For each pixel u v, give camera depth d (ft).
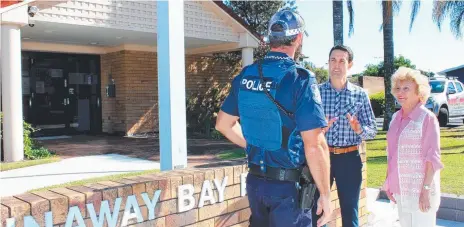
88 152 32.96
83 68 47.67
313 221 9.69
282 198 8.18
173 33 12.48
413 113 11.53
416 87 11.46
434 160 11.03
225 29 41.63
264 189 8.32
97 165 26.94
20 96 28.27
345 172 12.92
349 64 13.17
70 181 21.49
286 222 8.16
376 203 19.75
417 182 11.35
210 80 53.01
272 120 8.15
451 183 21.30
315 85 8.02
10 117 27.86
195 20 39.17
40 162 27.63
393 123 12.11
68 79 46.65
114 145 37.40
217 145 37.01
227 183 11.40
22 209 7.98
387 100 53.26
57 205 8.37
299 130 7.94
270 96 8.12
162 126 12.66
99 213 8.93
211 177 11.01
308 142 7.88
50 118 45.52
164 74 12.56
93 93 48.39
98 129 48.67
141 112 47.06
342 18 56.08
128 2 35.45
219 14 40.70
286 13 8.52
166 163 12.59
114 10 34.65
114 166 26.43
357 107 13.01
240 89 8.70
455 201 17.34
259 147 8.43
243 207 11.80
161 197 9.96
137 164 27.07
